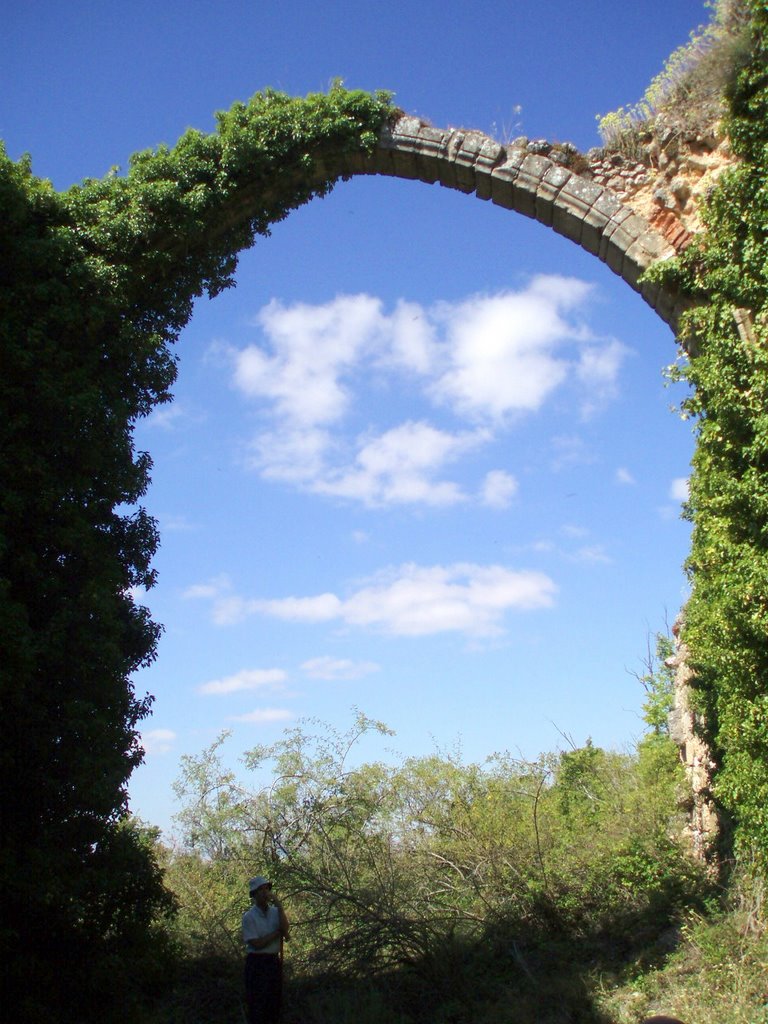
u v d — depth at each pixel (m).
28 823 8.83
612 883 12.90
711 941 9.61
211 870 14.47
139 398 11.30
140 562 10.80
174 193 11.88
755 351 9.20
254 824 14.80
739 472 9.24
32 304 10.12
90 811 9.11
